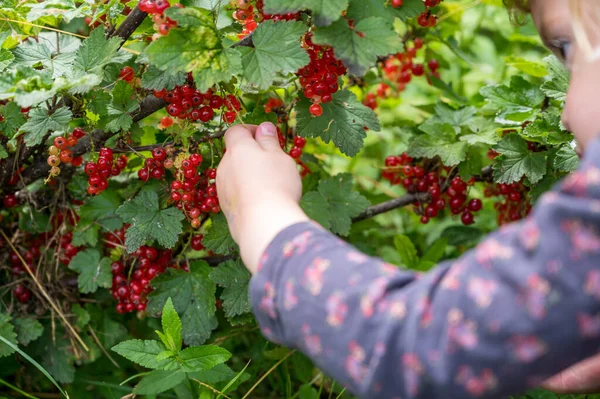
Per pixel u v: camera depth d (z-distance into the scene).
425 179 2.16
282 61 1.38
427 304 0.93
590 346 0.86
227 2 1.61
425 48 2.45
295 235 1.08
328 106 1.66
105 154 1.70
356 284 0.98
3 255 2.05
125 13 1.86
